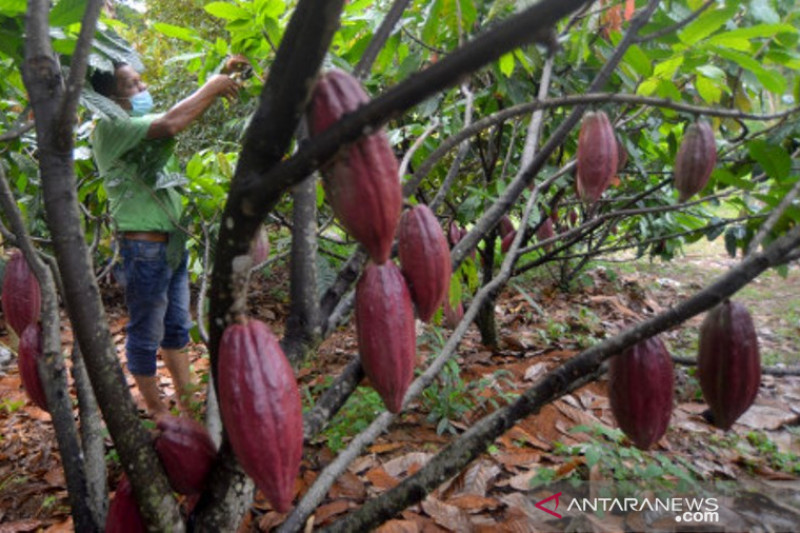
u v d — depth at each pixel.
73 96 0.89
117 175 2.56
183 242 2.89
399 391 0.91
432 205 1.75
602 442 2.78
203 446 0.98
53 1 1.54
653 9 1.43
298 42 0.64
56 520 2.45
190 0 6.15
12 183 2.45
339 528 1.08
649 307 5.28
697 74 1.89
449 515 2.27
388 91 0.62
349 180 0.73
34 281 1.15
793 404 3.34
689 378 3.54
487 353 3.94
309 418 1.12
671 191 3.91
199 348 4.43
